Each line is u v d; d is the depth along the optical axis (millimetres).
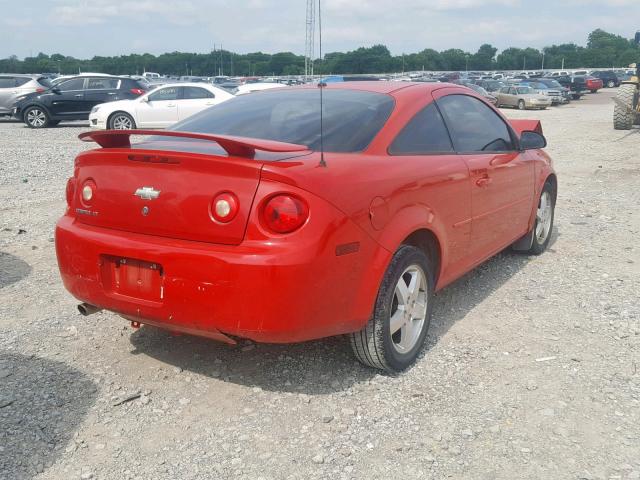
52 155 13023
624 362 3623
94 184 3262
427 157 3682
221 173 2875
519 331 4066
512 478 2602
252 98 4117
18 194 8688
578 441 2852
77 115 20500
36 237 6277
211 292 2844
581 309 4445
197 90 17938
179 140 3479
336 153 3242
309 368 3527
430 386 3344
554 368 3551
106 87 20734
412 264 3412
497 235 4633
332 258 2873
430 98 3990
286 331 2854
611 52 140125
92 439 2863
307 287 2809
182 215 2951
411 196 3369
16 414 3033
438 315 4340
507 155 4711
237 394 3262
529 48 145875
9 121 23656
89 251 3195
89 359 3629
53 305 4465
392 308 3395
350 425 2984
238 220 2830
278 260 2752
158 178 3025
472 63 141500
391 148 3467
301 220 2793
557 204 8180
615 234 6598
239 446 2826
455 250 3947
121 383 3359
